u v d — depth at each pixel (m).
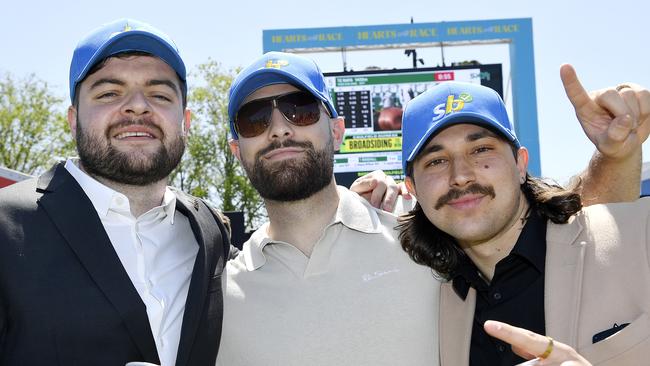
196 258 2.53
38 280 2.15
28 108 23.72
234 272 2.73
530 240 2.33
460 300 2.46
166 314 2.44
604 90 2.18
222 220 2.95
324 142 2.86
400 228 2.72
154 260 2.57
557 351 1.75
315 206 2.80
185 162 23.66
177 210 2.79
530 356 1.83
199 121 24.08
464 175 2.36
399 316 2.52
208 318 2.48
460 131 2.44
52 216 2.27
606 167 2.37
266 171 2.78
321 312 2.51
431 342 2.51
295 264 2.65
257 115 2.84
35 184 2.40
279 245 2.70
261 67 2.89
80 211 2.34
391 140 12.36
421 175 2.51
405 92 12.51
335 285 2.57
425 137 2.44
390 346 2.47
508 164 2.41
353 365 2.44
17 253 2.17
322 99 2.88
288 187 2.74
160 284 2.52
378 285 2.57
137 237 2.56
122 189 2.62
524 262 2.34
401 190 3.21
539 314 2.26
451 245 2.54
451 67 12.60
